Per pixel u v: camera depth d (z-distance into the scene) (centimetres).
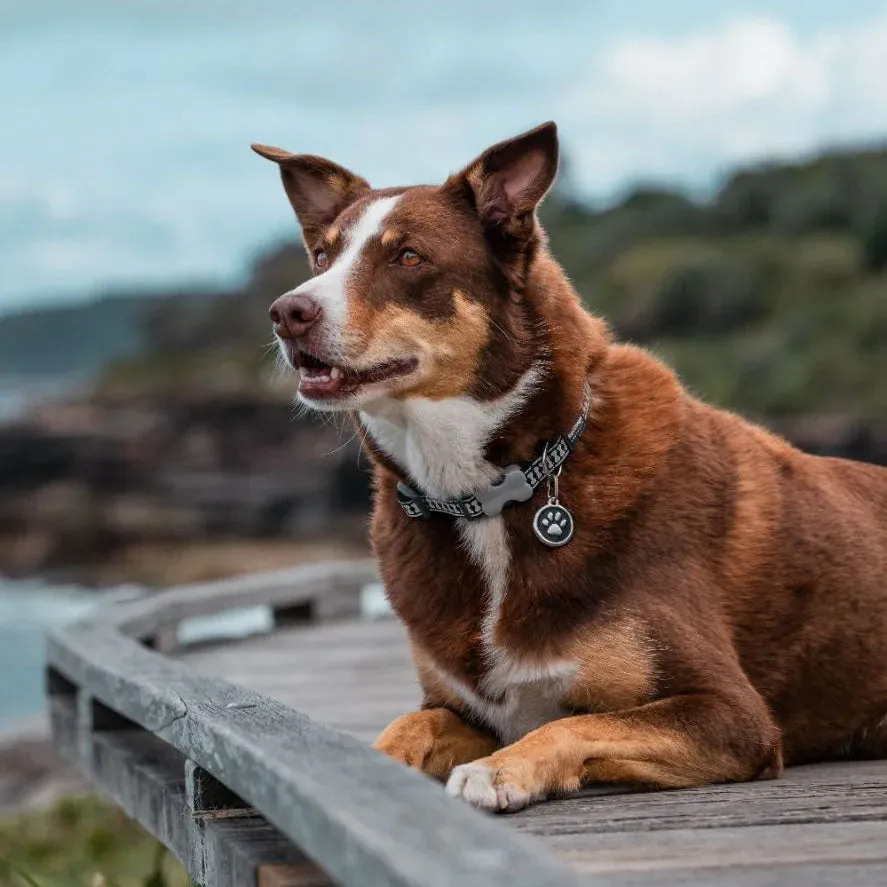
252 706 455
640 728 459
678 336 7162
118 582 5438
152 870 758
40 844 940
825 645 530
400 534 516
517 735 509
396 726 500
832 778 491
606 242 8738
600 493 489
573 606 480
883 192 7800
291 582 1080
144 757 601
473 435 490
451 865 267
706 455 519
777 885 340
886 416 5550
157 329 10600
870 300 6694
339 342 486
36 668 3266
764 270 7394
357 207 526
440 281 495
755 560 516
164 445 7081
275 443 7062
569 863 365
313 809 320
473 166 506
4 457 7038
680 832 401
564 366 496
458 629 493
